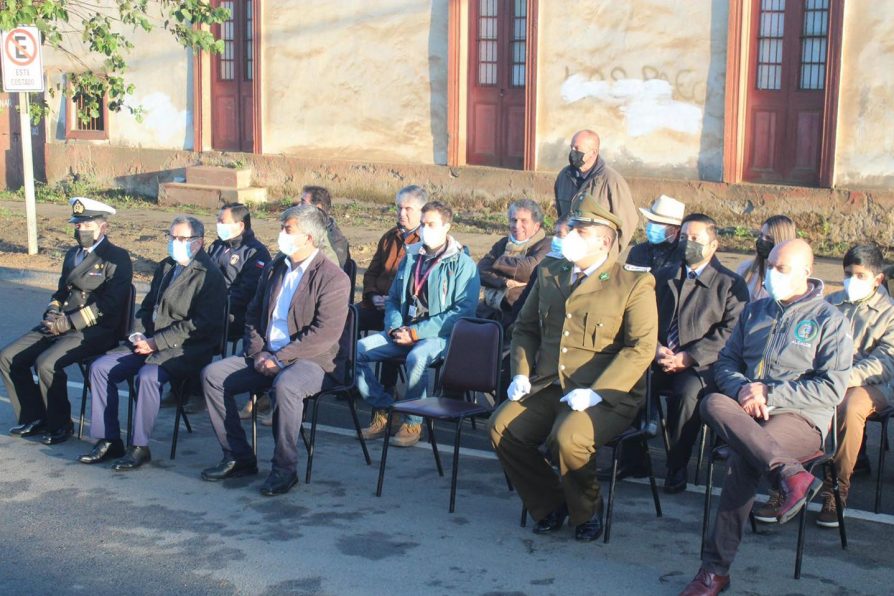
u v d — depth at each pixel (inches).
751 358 225.0
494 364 253.9
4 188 796.6
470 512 241.0
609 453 275.6
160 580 204.8
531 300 241.9
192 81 707.4
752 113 525.0
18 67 508.1
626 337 227.1
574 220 228.8
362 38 632.4
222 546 221.0
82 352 291.7
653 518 237.0
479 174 597.9
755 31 518.3
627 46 544.7
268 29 663.8
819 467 250.7
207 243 557.0
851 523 233.3
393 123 629.9
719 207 530.0
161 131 725.9
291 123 666.8
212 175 681.6
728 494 197.5
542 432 227.0
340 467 271.0
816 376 215.3
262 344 268.1
